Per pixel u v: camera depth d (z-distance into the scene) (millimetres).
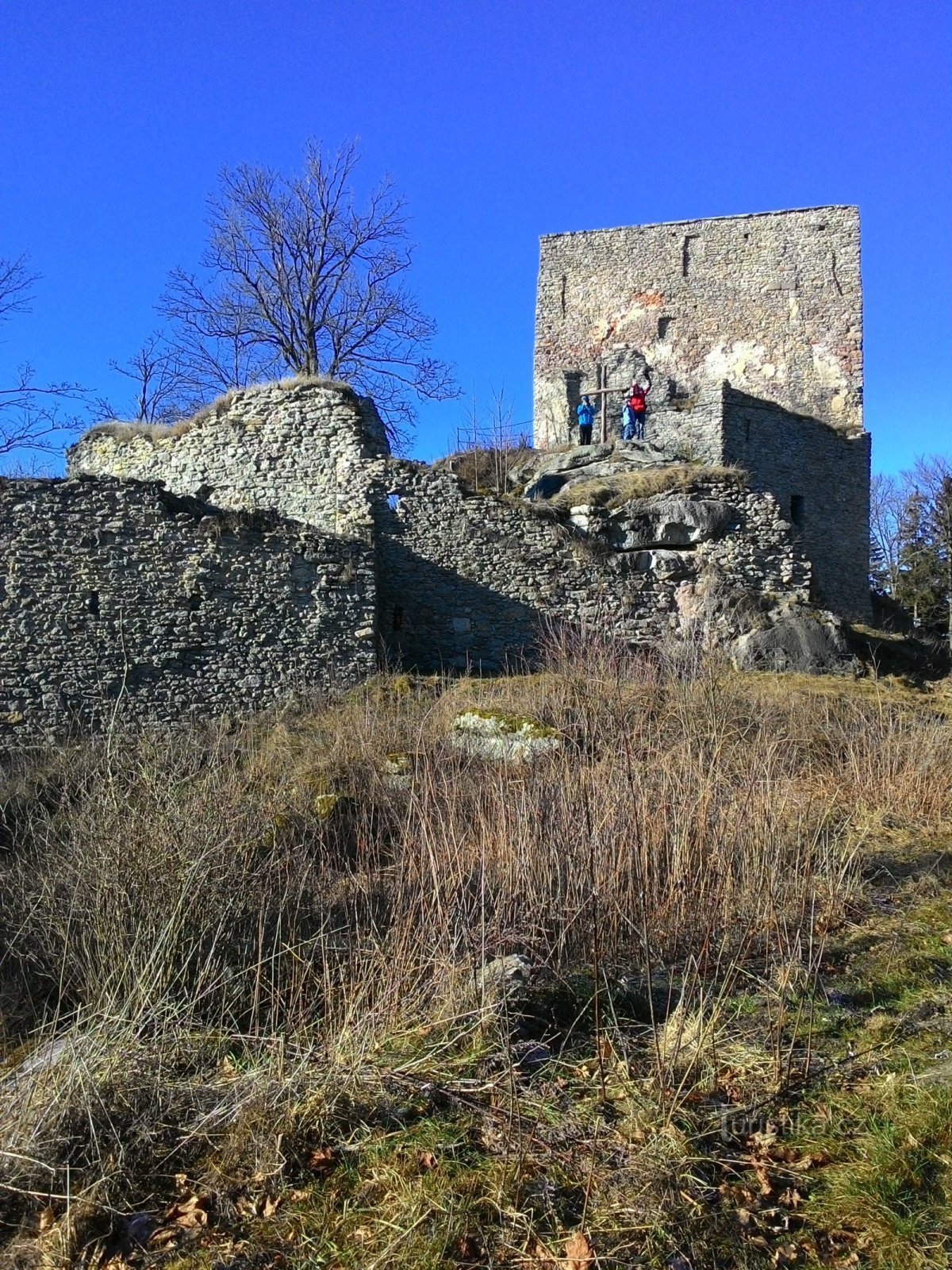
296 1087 3809
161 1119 3713
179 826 5203
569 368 26125
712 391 21359
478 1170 3432
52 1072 3812
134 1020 4105
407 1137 3619
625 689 10547
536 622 15586
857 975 4977
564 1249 3047
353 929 5277
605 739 8828
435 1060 4051
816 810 7562
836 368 25375
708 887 5734
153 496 12781
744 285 25938
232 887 5102
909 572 33031
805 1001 4621
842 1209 3211
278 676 13172
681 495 16375
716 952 5211
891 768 8602
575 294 27000
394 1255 3041
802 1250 3057
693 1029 4172
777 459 22188
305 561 13422
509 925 5266
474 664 15352
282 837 6348
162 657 12695
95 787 6016
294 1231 3207
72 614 12367
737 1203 3256
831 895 5578
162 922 4785
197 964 4707
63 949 4918
